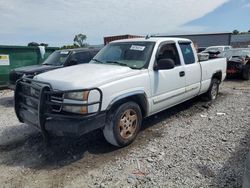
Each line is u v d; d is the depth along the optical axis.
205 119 6.26
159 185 3.54
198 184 3.53
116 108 4.53
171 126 5.82
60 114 4.14
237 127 5.61
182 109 7.15
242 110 6.95
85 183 3.68
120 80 4.52
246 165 2.79
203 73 6.98
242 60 12.55
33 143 5.04
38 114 4.14
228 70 12.73
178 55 6.05
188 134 5.30
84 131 4.04
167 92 5.58
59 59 9.70
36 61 13.28
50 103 4.16
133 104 4.77
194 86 6.58
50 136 4.39
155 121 6.18
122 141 4.63
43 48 13.41
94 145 4.88
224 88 10.58
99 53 6.07
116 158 4.36
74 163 4.25
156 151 4.55
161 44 5.57
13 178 3.87
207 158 4.23
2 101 9.20
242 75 12.71
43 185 3.66
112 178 3.77
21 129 5.85
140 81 4.86
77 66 5.35
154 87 5.19
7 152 4.72
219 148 4.59
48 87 4.23
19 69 8.88
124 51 5.58
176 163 4.10
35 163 4.29
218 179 3.62
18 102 4.84
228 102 7.88
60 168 4.11
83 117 4.01
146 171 3.91
